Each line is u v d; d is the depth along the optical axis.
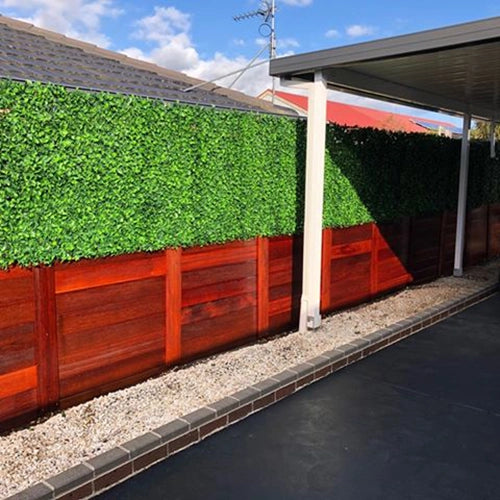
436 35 4.36
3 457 3.17
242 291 5.31
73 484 2.94
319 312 5.91
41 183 3.51
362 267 7.03
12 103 3.31
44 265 3.64
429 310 6.76
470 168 9.48
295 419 3.99
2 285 3.44
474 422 3.97
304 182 5.83
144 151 4.14
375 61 5.00
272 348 5.22
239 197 5.05
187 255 4.70
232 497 3.03
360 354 5.31
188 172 4.52
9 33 6.59
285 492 3.08
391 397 4.41
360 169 6.70
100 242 3.91
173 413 3.76
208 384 4.30
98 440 3.37
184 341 4.76
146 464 3.32
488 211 10.57
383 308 6.89
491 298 7.98
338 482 3.18
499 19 4.03
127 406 3.90
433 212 8.52
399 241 7.77
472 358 5.36
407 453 3.52
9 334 3.50
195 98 6.56
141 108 4.08
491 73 5.75
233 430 3.81
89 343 4.00
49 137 3.52
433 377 4.85
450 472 3.29
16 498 2.76
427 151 8.04
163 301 4.54
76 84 5.18
